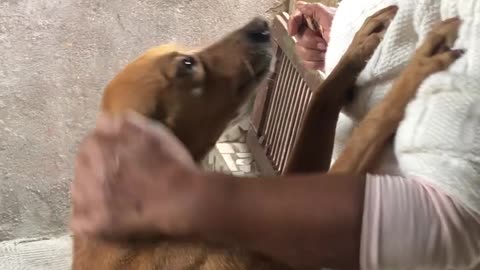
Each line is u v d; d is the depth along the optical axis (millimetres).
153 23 2461
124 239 665
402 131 787
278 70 2373
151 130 652
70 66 2416
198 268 1004
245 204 664
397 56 1003
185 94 1259
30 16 2330
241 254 996
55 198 2496
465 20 821
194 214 646
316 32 1428
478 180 719
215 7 2486
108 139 641
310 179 693
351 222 682
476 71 745
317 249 690
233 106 1396
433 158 733
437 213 701
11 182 2438
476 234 726
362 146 930
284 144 2328
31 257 2381
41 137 2439
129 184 632
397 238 691
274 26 2395
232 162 2564
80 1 2363
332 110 1132
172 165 646
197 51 1344
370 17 1128
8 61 2346
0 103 2369
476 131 728
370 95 1053
